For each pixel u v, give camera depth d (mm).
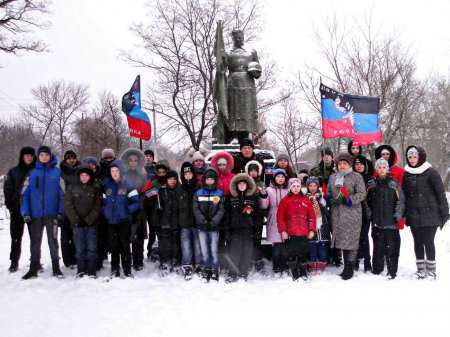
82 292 5949
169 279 6652
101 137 32281
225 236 6996
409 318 4754
